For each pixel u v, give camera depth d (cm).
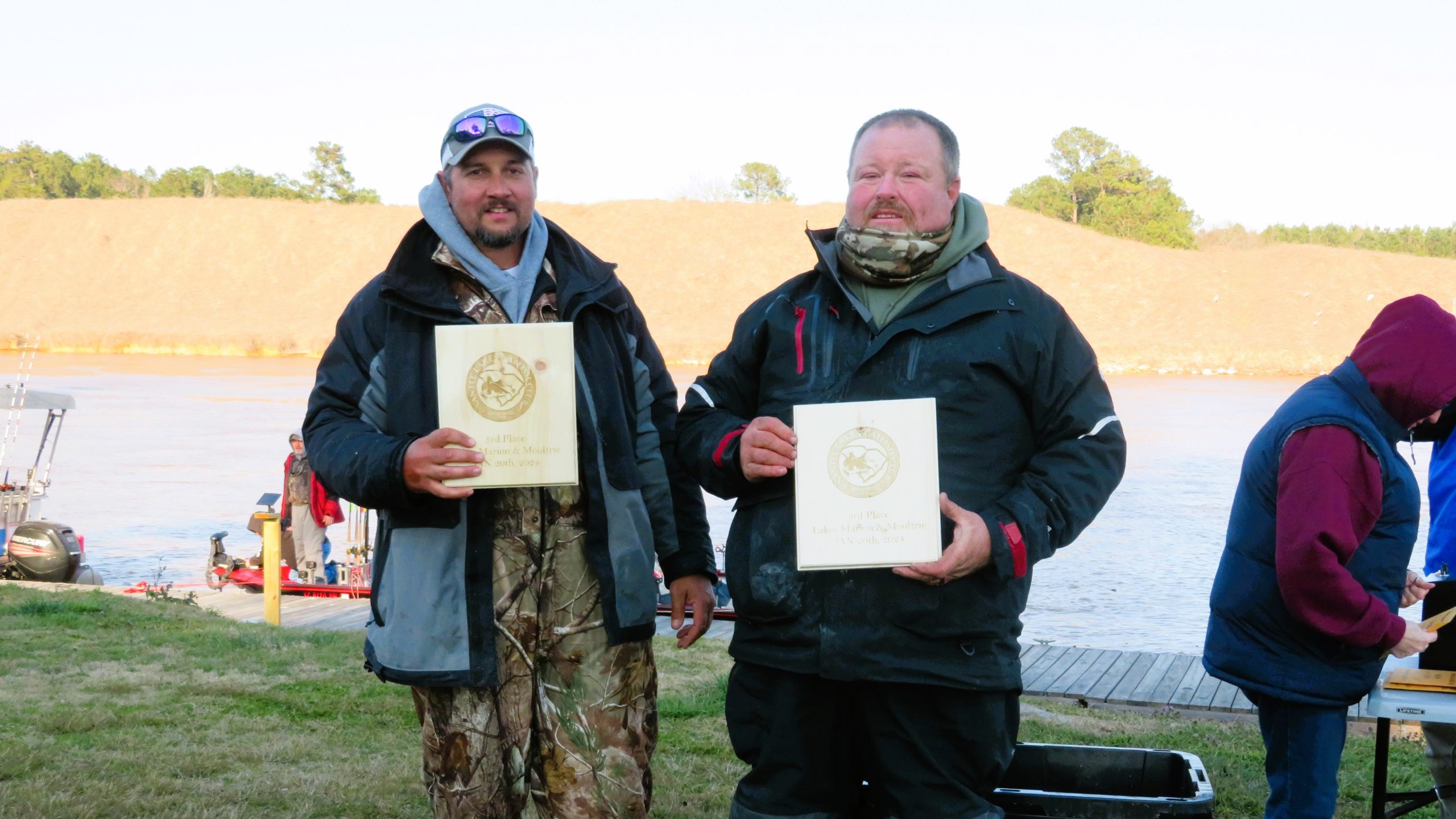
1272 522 330
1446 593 350
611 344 313
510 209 298
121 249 8481
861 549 260
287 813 450
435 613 287
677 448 316
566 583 299
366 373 304
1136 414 3678
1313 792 329
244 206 8894
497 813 296
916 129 277
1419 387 317
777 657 282
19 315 7638
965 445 274
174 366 5769
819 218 8156
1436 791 373
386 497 279
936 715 274
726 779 502
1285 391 4791
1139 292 7356
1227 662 340
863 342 283
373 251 8500
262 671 695
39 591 1031
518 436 276
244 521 1766
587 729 301
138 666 706
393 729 573
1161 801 284
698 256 7700
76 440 2786
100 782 472
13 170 12594
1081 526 274
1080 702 697
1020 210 8419
